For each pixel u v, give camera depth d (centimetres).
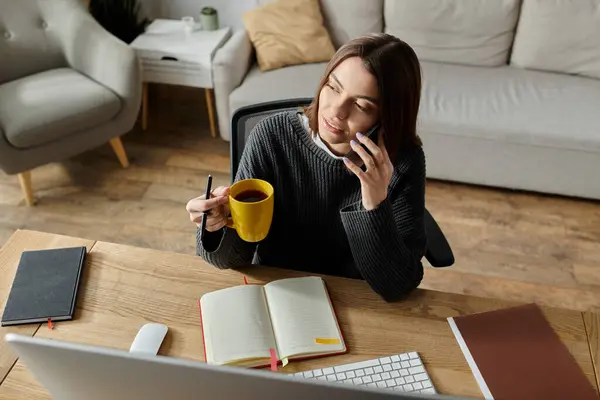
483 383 98
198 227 113
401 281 111
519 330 108
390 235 107
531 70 269
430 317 110
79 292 112
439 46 271
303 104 134
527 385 98
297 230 130
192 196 251
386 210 106
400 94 98
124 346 102
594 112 238
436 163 251
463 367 101
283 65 271
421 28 268
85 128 238
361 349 103
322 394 65
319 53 270
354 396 65
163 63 271
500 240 233
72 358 67
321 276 117
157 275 116
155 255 121
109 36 246
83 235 228
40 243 123
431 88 251
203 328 104
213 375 65
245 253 118
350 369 99
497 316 111
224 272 118
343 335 106
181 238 229
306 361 100
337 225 126
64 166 264
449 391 97
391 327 108
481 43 266
